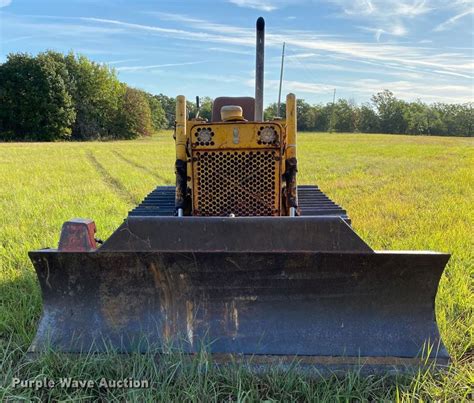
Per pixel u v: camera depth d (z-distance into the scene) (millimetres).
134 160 21828
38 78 53281
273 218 3031
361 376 2916
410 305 3094
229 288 3113
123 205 8938
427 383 2801
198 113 4445
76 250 3078
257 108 4266
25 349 3246
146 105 65375
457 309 3926
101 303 3172
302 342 3041
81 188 11570
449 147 34000
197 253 3025
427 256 2959
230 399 2645
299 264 3035
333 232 2990
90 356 2986
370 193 10625
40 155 25141
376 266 3014
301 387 2789
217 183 3645
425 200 9461
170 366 2877
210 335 3088
